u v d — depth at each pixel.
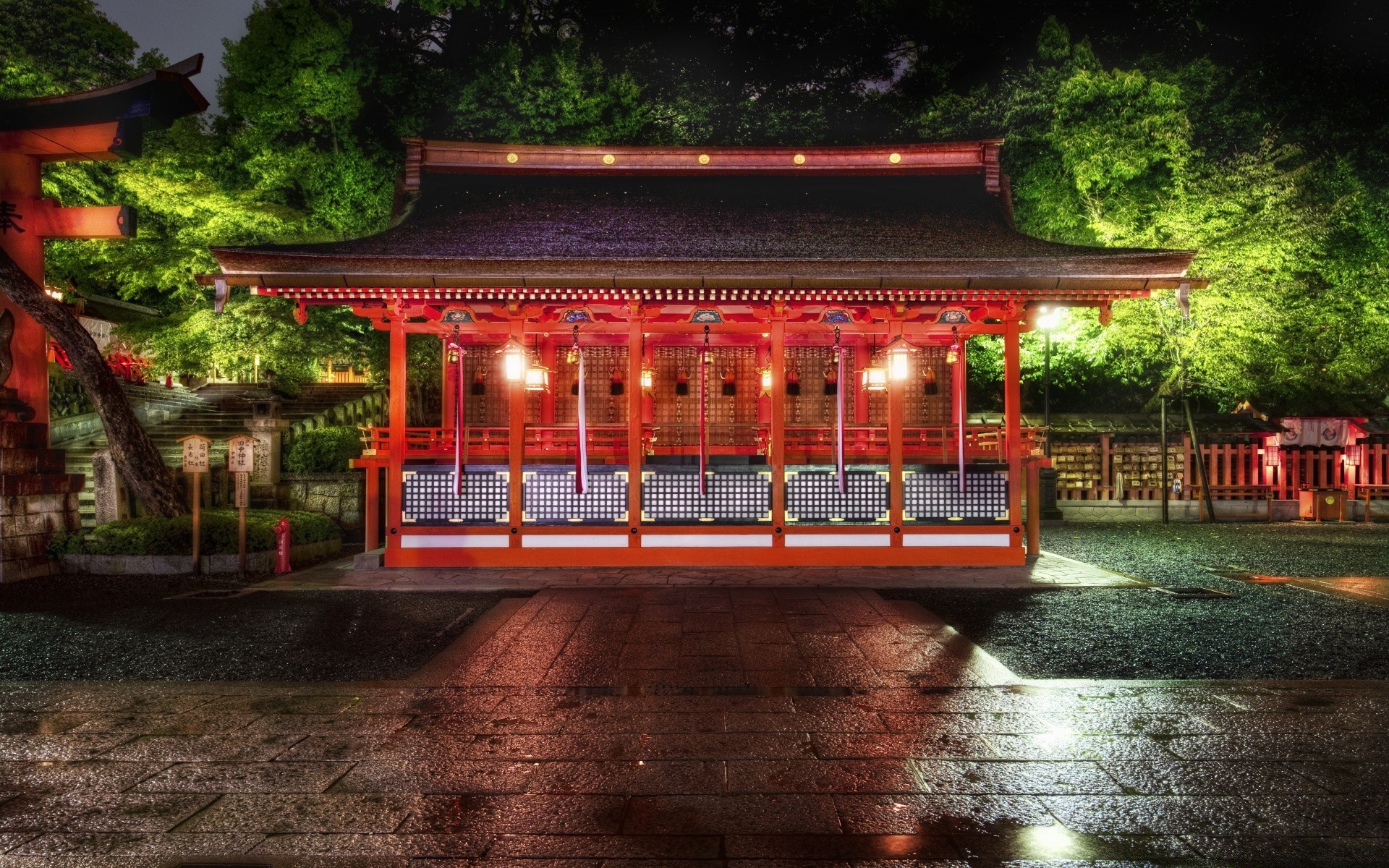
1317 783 4.59
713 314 13.30
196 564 12.30
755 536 13.26
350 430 19.38
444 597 10.55
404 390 13.35
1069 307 14.40
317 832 4.02
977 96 24.05
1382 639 7.98
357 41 22.72
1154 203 21.25
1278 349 21.98
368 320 22.23
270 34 19.62
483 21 25.70
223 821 4.14
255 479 17.97
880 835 4.00
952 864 3.72
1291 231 20.06
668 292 12.70
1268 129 22.17
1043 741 5.24
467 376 17.33
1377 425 23.36
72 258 20.09
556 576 12.12
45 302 12.53
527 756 5.02
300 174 21.00
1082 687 6.41
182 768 4.84
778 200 15.62
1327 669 6.93
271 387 18.52
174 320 20.31
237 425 21.38
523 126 22.16
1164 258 12.17
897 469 13.30
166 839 3.96
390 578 12.08
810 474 13.36
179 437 20.42
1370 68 23.38
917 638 8.07
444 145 16.19
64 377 20.11
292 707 6.01
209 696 6.29
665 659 7.30
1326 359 23.09
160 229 21.31
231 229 18.98
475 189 16.09
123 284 21.72
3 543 11.66
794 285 12.47
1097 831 4.03
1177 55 25.45
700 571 12.66
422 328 13.55
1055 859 3.77
